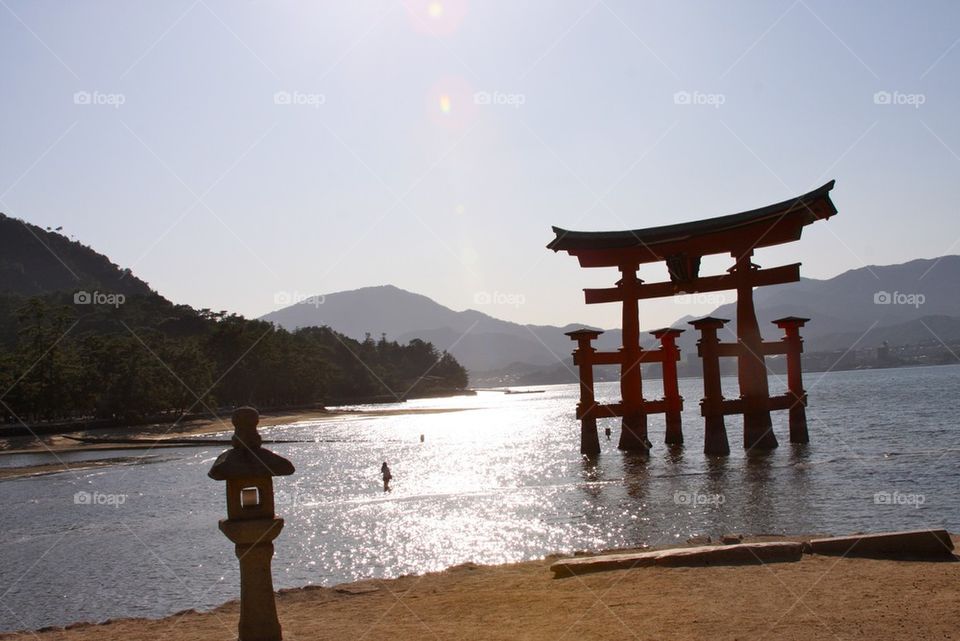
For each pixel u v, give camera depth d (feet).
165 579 86.69
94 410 429.38
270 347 538.47
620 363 198.80
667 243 183.11
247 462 37.04
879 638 35.47
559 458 201.46
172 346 469.16
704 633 37.91
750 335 181.68
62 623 70.38
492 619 44.19
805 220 169.48
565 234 187.01
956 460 152.56
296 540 105.29
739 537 69.21
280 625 41.37
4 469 244.63
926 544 52.60
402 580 59.06
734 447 215.72
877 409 344.28
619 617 41.98
